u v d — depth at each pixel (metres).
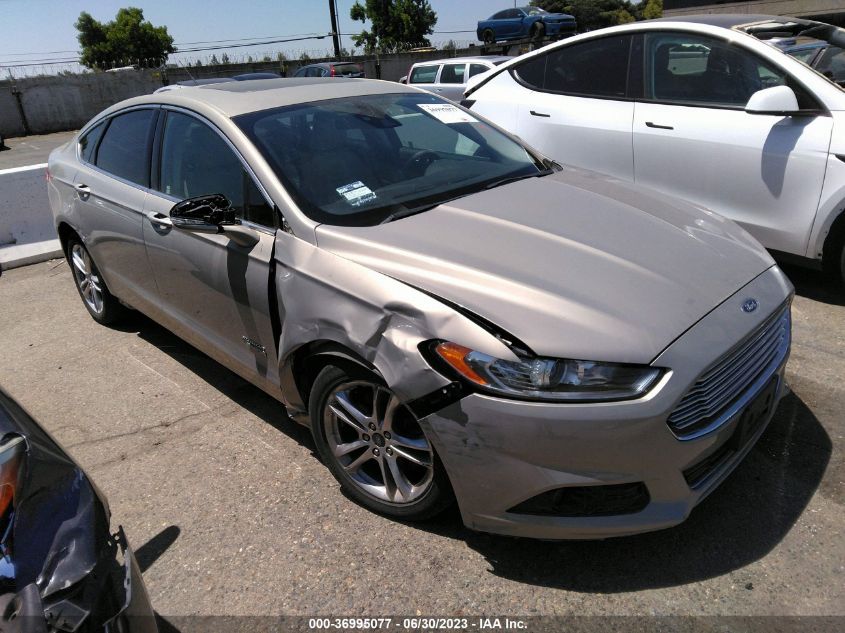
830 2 22.17
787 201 4.02
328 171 2.94
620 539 2.43
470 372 2.08
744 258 2.60
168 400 3.69
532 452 2.04
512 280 2.22
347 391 2.55
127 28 41.28
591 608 2.16
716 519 2.48
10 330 4.89
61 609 1.40
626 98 4.82
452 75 14.15
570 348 2.02
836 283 4.39
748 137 4.14
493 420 2.05
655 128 4.60
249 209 2.90
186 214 2.79
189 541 2.60
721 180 4.32
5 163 18.23
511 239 2.51
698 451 2.12
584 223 2.68
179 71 30.94
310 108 3.29
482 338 2.08
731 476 2.69
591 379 2.00
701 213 3.00
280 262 2.67
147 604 1.70
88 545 1.52
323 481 2.89
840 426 2.94
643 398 1.99
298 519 2.67
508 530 2.19
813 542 2.34
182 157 3.36
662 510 2.13
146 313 3.99
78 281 4.87
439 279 2.26
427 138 3.42
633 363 2.01
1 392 1.80
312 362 2.64
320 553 2.48
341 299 2.40
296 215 2.69
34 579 1.39
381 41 42.66
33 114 28.08
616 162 4.89
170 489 2.92
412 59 33.31
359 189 2.89
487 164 3.36
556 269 2.30
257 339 2.93
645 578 2.26
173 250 3.30
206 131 3.21
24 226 6.90
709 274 2.41
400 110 3.55
